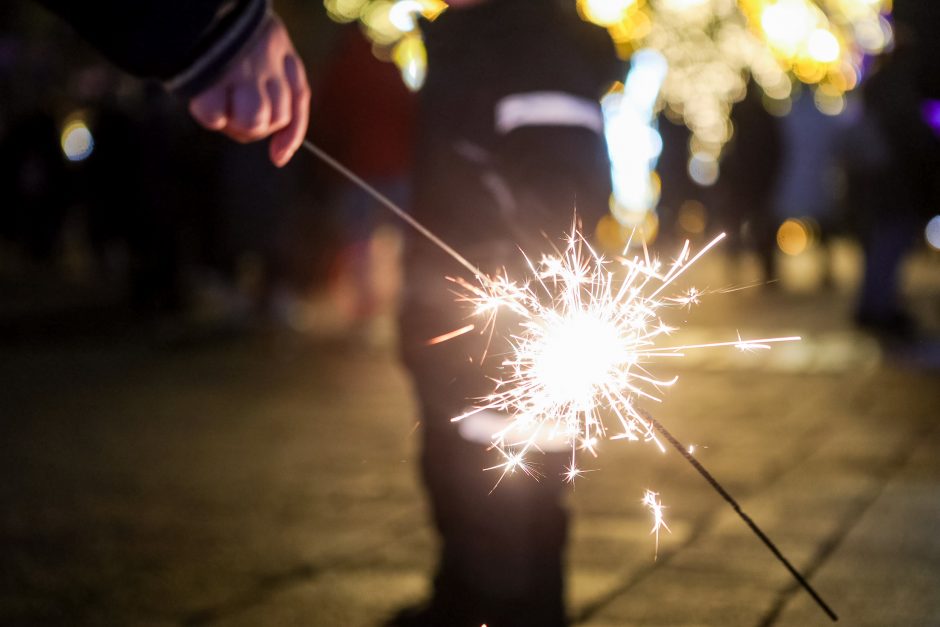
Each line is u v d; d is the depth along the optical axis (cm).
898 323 1120
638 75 1496
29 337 1102
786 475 579
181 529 497
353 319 1098
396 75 1020
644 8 1658
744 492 547
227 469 601
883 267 1119
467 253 315
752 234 1532
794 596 412
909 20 1105
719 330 1127
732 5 1775
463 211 318
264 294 1185
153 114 1236
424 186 328
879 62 1100
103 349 1030
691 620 389
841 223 1605
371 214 1062
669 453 621
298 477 584
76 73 1720
